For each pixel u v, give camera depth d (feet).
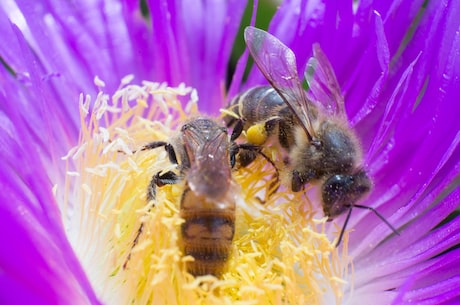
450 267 0.34
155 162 0.34
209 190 0.29
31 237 0.30
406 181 0.35
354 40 0.36
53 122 0.35
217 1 0.38
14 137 0.33
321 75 0.34
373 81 0.36
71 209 0.34
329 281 0.33
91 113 0.35
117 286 0.32
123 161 0.34
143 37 0.38
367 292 0.34
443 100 0.34
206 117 0.33
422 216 0.35
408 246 0.35
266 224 0.34
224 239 0.31
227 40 0.38
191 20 0.38
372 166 0.36
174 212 0.33
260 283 0.33
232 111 0.35
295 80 0.33
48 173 0.34
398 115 0.35
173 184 0.33
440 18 0.34
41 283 0.30
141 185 0.34
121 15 0.38
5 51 0.35
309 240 0.33
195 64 0.38
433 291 0.33
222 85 0.38
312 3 0.36
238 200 0.34
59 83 0.36
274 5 0.40
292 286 0.33
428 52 0.34
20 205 0.30
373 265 0.35
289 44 0.37
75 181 0.34
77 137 0.36
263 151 0.34
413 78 0.35
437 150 0.34
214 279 0.31
